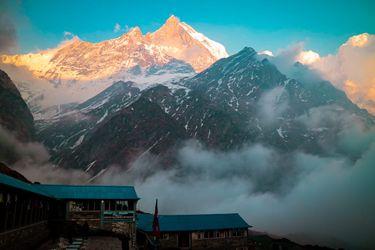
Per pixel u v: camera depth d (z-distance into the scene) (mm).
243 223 82250
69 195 62406
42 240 49250
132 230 64188
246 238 81812
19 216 37844
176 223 77688
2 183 30703
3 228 32719
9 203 34375
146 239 72812
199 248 76000
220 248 77812
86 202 62625
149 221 78688
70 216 61188
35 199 45188
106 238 55969
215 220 81562
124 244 38719
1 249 31891
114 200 64188
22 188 36750
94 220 62375
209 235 77625
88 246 47281
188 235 76188
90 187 67125
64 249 44250
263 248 88938
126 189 68125
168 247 73875
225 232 79562
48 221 55594
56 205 60719
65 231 55062
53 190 63688
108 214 63344
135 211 65375
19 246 37656
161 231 73812
